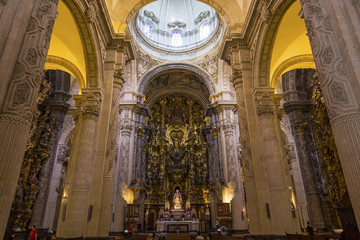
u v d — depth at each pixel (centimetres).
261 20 1038
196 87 2575
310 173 1706
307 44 1208
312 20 531
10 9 469
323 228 1546
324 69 484
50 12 537
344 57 465
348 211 847
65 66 1221
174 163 2616
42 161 1703
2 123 418
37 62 484
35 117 1493
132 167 1980
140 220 2053
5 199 391
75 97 1191
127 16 1275
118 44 1196
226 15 1335
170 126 2803
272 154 970
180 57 2333
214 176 2130
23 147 435
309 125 1823
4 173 398
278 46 1177
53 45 1148
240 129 1128
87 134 984
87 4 903
